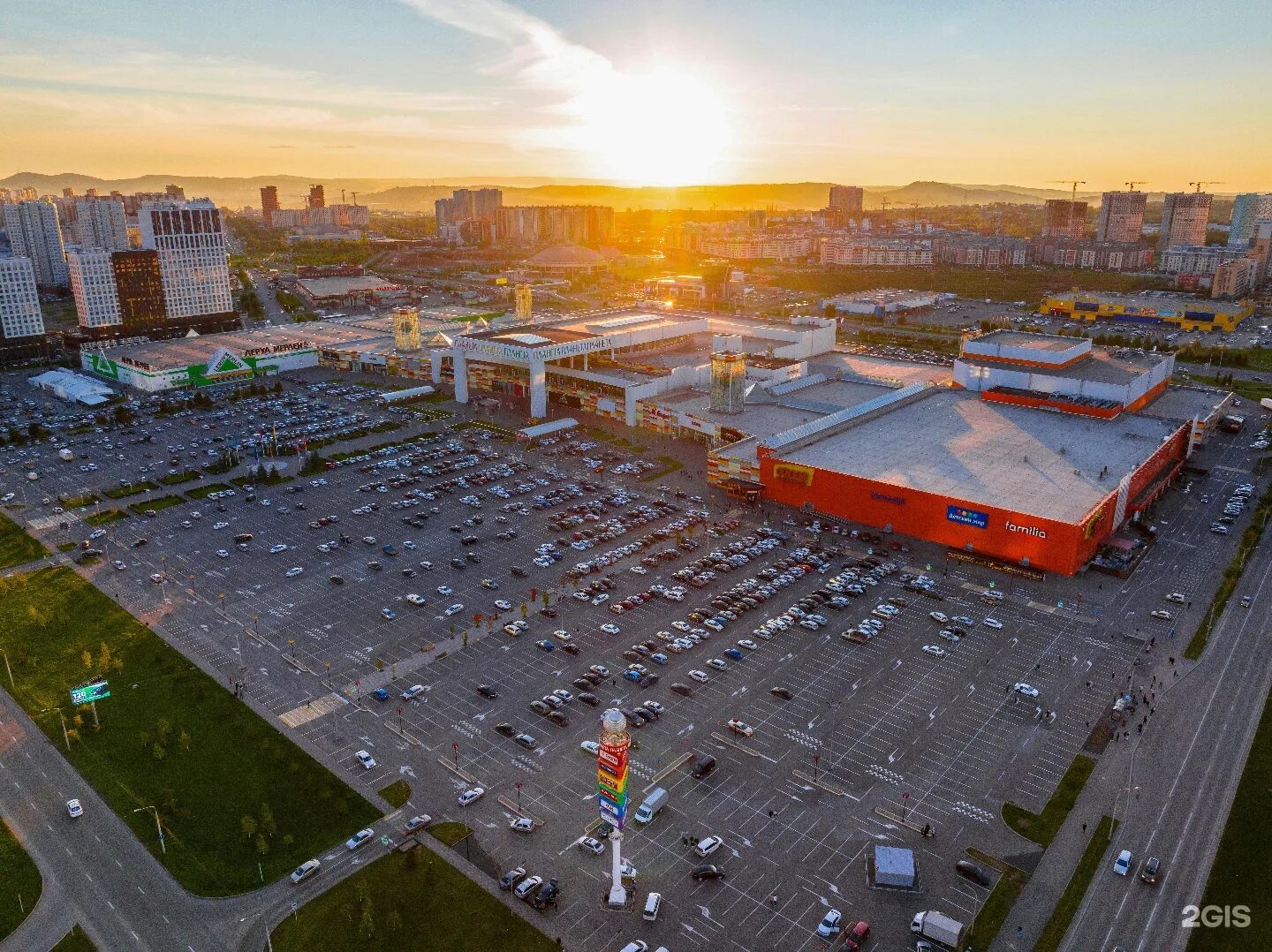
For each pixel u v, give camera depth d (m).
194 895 107.69
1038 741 134.75
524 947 100.00
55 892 108.44
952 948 98.25
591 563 197.88
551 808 122.25
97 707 145.25
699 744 135.25
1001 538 192.62
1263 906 104.00
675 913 104.25
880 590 184.25
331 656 160.75
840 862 112.06
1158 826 116.75
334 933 101.94
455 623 172.88
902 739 135.75
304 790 125.75
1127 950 98.31
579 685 150.25
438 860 112.94
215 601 181.88
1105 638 164.12
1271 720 138.62
